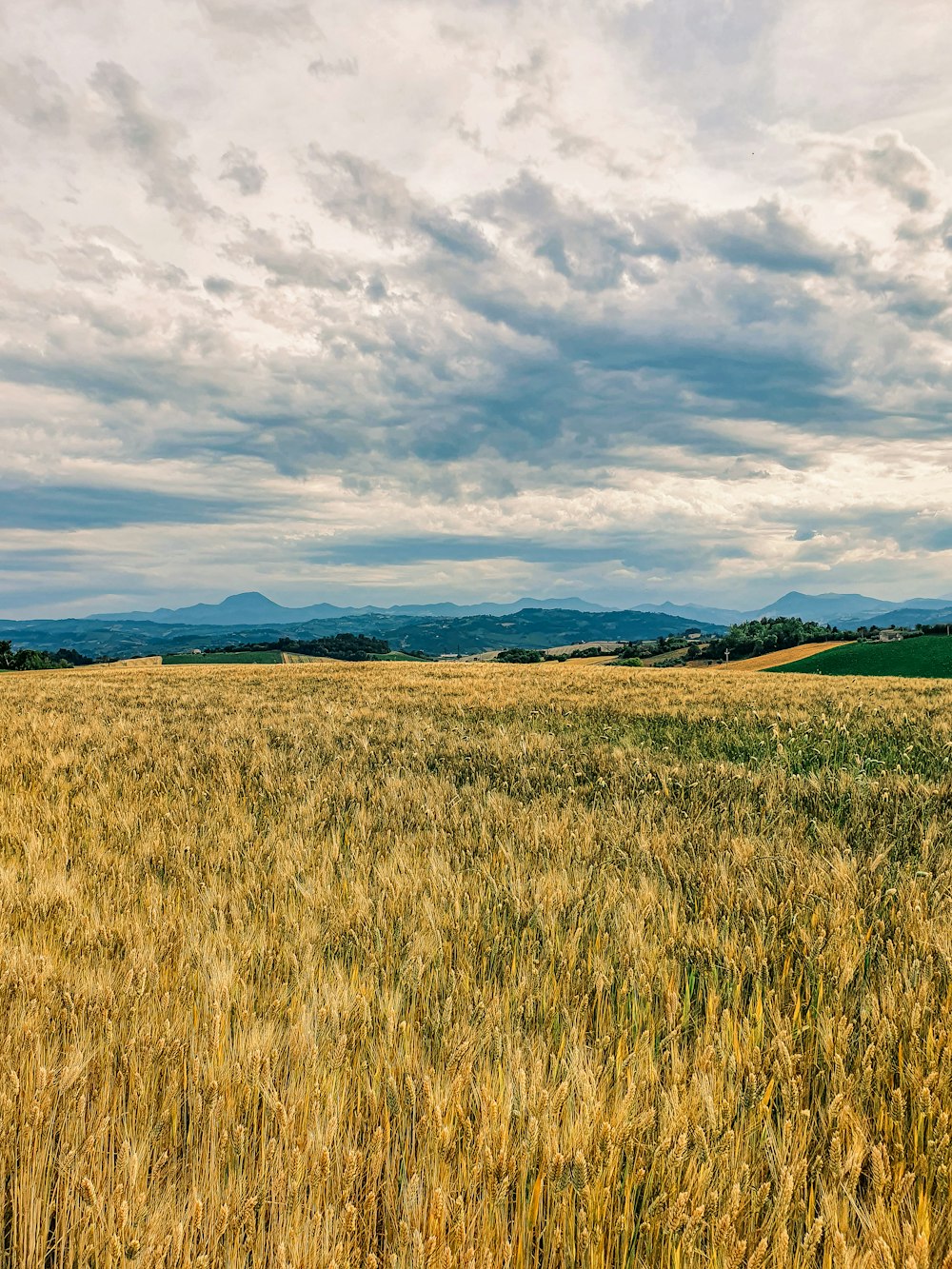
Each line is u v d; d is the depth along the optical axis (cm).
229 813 570
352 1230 165
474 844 467
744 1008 265
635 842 457
